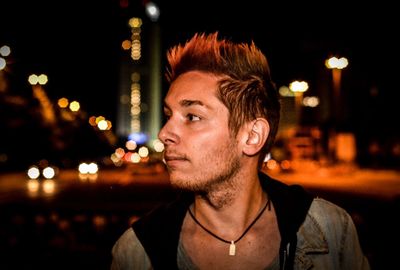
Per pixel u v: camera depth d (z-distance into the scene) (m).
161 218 1.68
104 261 6.95
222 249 1.68
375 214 9.59
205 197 1.68
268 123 1.69
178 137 1.61
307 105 38.50
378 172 27.95
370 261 6.39
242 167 1.66
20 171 30.48
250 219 1.71
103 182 22.05
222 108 1.61
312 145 30.06
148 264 1.68
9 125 28.84
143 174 27.95
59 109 31.28
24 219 10.64
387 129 33.09
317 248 1.72
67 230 9.26
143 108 78.88
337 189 17.42
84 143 37.06
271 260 1.68
